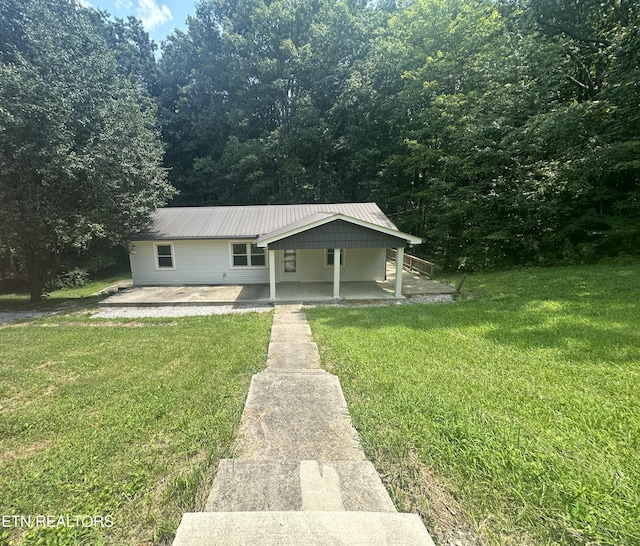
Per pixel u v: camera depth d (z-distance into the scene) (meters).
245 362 5.02
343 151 24.78
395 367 4.48
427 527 1.92
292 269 13.80
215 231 13.39
